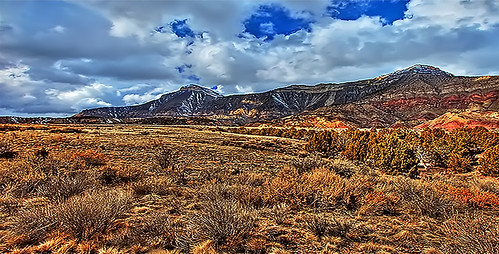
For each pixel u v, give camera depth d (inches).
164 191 374.6
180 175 498.0
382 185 441.1
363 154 1008.9
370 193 351.3
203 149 1070.4
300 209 310.5
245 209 252.7
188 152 951.6
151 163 665.6
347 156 1064.8
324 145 1288.1
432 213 295.4
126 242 206.4
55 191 308.8
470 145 1333.7
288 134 2516.0
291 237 227.1
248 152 1086.4
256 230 229.9
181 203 325.4
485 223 199.8
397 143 769.6
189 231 222.1
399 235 235.5
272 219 269.4
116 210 240.8
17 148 827.4
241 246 206.1
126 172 473.1
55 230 213.2
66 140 1075.3
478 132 1521.9
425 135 1480.1
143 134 1734.7
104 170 470.0
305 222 260.8
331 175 414.3
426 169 960.3
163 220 239.1
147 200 333.4
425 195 320.5
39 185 350.0
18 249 188.9
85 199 228.8
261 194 339.6
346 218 282.2
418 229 255.1
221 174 532.1
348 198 324.2
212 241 206.2
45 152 721.6
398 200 344.8
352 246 213.6
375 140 1026.1
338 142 1430.9
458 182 546.0
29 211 230.1
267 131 2726.4
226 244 205.6
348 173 557.9
